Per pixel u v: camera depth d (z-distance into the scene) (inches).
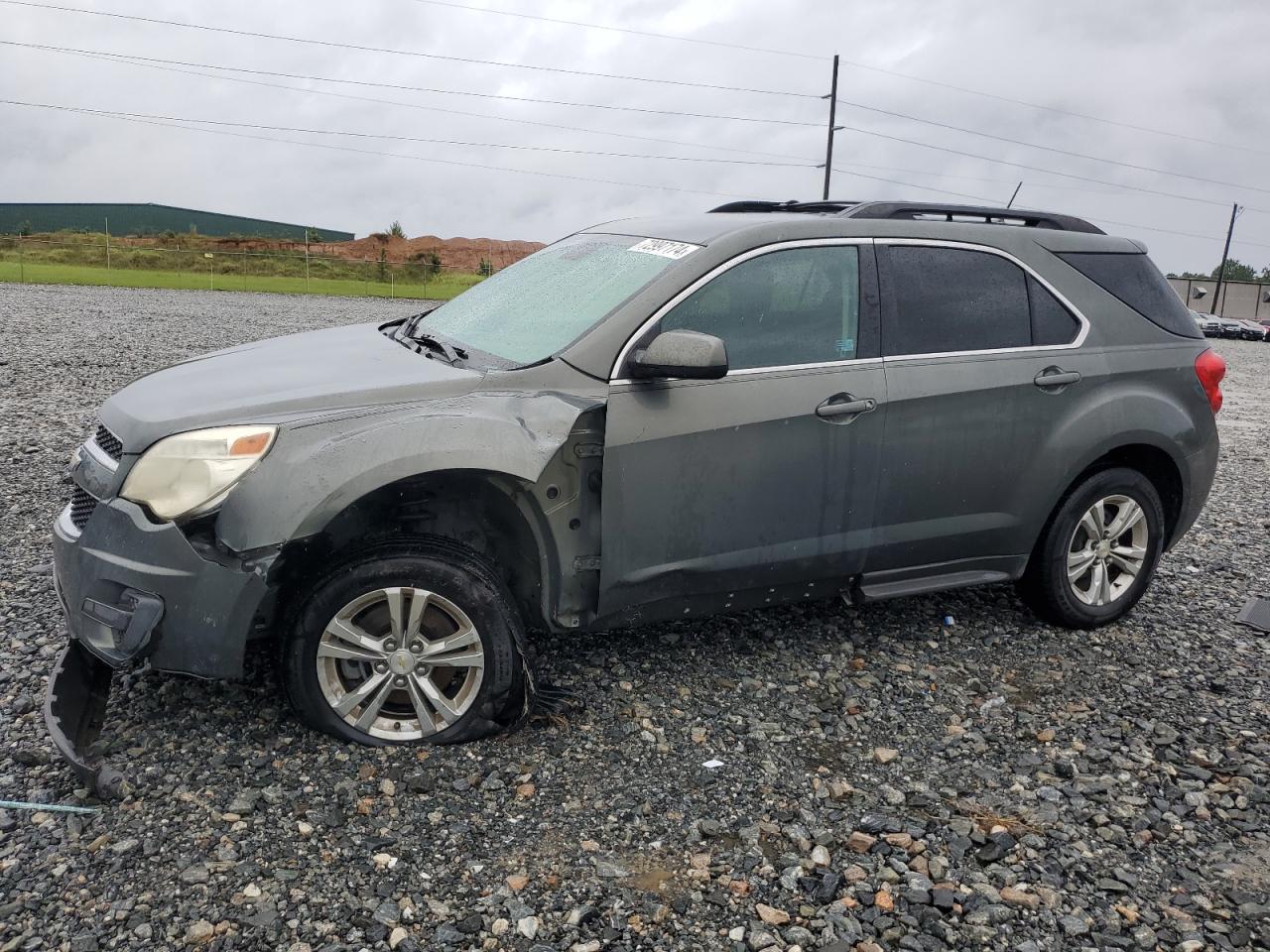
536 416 128.2
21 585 181.0
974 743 142.6
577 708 144.9
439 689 134.3
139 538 118.8
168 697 139.9
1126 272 183.2
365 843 111.3
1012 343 166.7
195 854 107.1
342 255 2773.1
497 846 112.3
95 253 1756.9
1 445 287.9
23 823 111.1
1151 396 177.8
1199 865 116.5
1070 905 107.6
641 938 99.1
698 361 127.3
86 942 93.4
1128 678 167.2
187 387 136.3
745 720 145.4
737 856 113.2
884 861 113.7
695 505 140.3
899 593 162.7
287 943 95.2
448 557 127.7
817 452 147.6
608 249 162.1
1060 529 175.3
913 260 160.6
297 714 130.6
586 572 139.3
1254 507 300.7
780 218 156.4
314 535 118.3
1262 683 167.6
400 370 138.2
